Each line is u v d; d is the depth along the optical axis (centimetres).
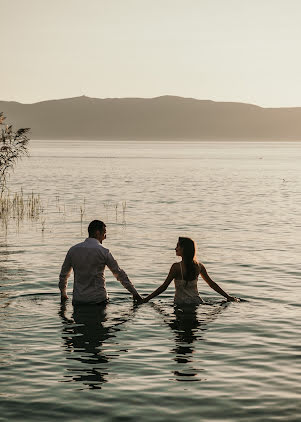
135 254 1617
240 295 1127
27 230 2106
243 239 1931
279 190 4312
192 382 683
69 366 734
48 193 3741
